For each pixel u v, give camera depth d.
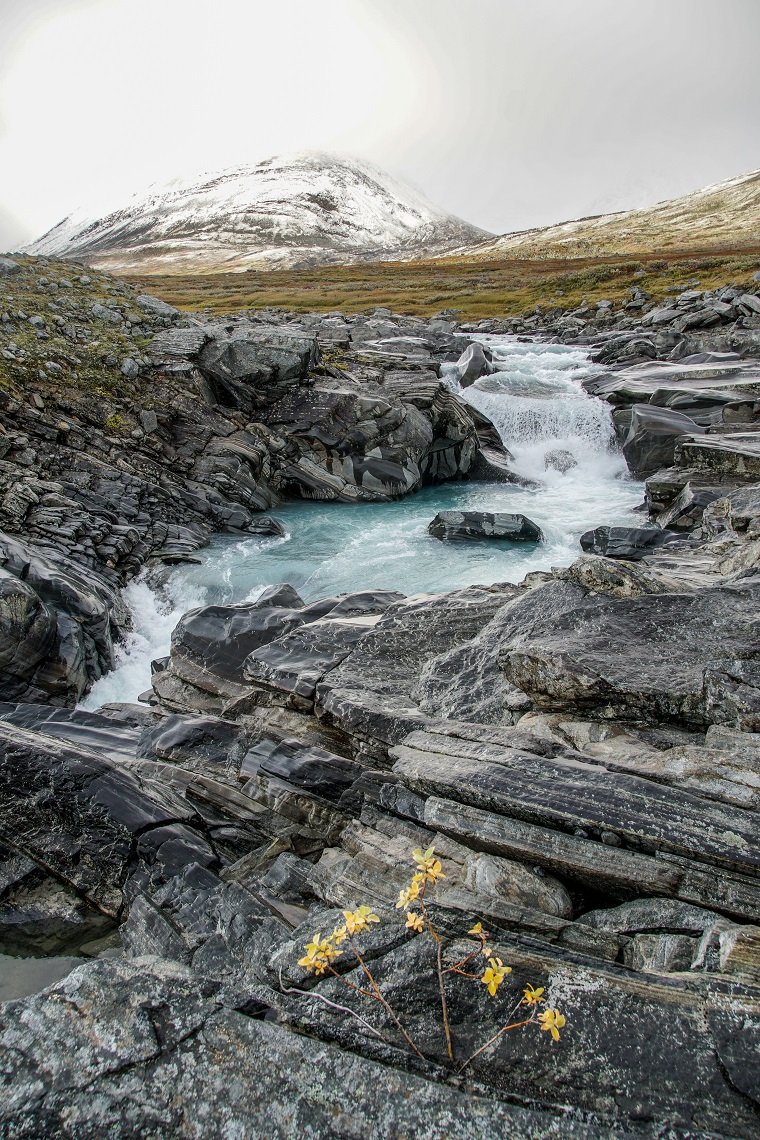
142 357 25.23
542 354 43.22
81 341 25.50
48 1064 3.63
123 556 19.03
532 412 31.58
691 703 6.66
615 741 6.64
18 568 14.25
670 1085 3.58
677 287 57.81
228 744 9.56
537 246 127.31
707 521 16.09
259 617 11.48
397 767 6.82
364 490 26.78
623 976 4.25
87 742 10.62
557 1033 3.67
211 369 26.12
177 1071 3.61
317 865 7.43
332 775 8.28
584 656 7.31
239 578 19.06
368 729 8.03
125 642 16.33
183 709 10.83
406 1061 3.85
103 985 4.12
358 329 44.91
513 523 20.89
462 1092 3.55
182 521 22.09
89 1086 3.52
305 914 6.93
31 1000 4.00
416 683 8.87
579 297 62.00
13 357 23.16
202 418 24.92
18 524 17.95
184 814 8.59
